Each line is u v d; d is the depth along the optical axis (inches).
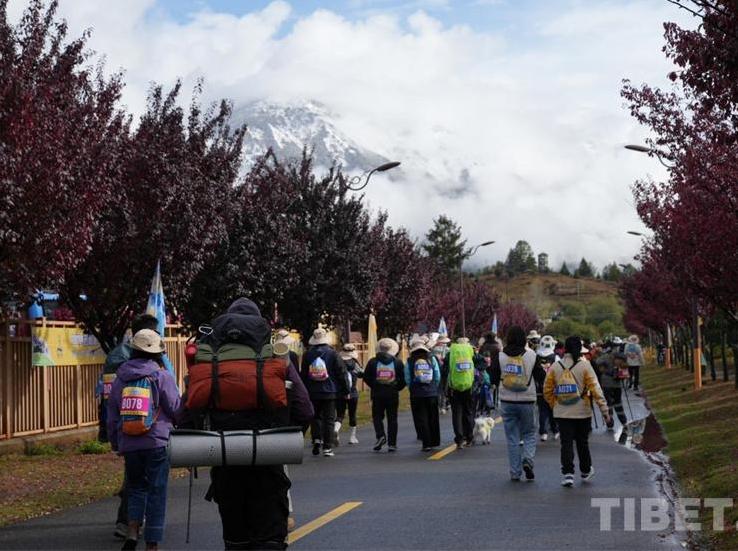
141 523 374.9
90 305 737.0
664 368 2518.5
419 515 443.8
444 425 1015.0
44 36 549.0
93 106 636.1
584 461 550.0
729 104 434.6
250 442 264.8
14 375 737.0
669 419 934.4
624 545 372.8
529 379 557.3
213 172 808.9
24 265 528.4
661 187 1374.3
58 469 645.3
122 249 700.0
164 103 769.6
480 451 734.5
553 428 836.0
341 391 721.0
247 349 278.5
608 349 957.2
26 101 503.8
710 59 414.9
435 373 738.8
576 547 369.4
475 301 3166.8
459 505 471.2
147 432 363.3
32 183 512.1
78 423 824.9
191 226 730.2
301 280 1218.0
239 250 927.7
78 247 557.0
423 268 2060.8
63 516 462.3
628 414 1107.3
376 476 589.6
